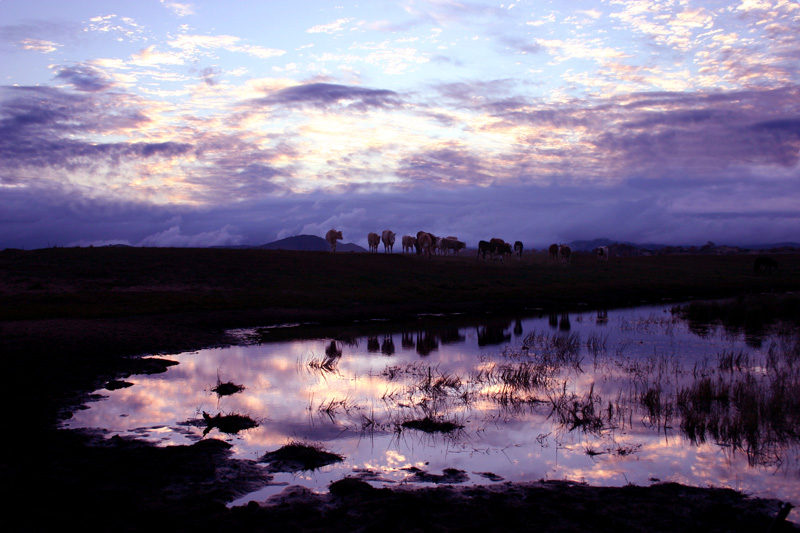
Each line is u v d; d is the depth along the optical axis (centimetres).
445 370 1522
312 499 698
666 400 1201
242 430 991
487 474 801
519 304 3169
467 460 859
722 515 662
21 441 905
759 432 975
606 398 1229
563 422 1057
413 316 2742
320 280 3500
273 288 3212
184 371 1482
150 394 1234
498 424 1045
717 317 2683
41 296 2606
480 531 615
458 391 1294
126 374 1426
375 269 3916
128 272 3266
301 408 1141
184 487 735
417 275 3888
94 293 2773
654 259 5903
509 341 2038
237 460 839
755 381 1326
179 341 1902
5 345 1608
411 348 1883
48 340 1700
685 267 5250
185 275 3325
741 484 772
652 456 880
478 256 4775
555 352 1800
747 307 2775
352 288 3372
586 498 709
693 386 1241
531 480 779
